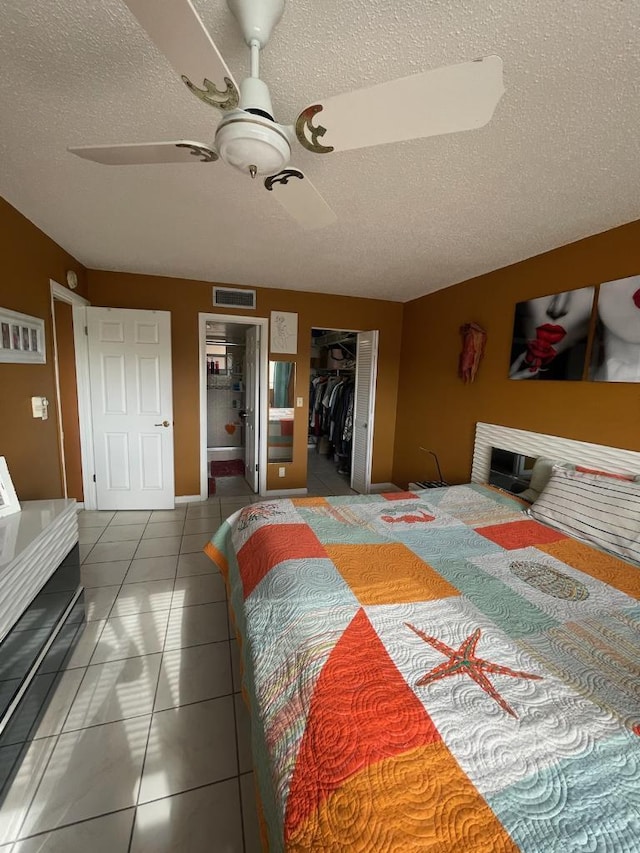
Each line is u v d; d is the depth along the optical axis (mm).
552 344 2449
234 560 1832
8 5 937
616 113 1235
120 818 1167
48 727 1445
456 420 3426
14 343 2012
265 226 2275
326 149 1048
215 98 899
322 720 856
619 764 781
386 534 1867
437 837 639
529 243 2385
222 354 5980
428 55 1061
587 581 1500
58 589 1707
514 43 1005
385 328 4375
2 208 1926
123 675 1698
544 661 1064
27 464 2168
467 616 1246
